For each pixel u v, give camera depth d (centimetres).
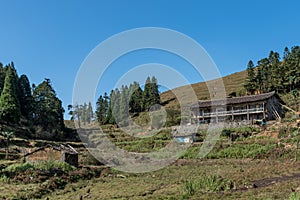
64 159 4088
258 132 5209
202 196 2100
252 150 4206
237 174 2812
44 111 7788
